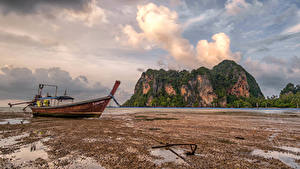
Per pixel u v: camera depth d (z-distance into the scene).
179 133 11.69
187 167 5.48
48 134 10.82
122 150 7.30
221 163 5.88
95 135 10.63
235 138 10.16
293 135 11.26
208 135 11.03
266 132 12.41
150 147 7.85
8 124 15.76
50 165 5.55
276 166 5.70
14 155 6.53
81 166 5.48
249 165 5.73
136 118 25.78
